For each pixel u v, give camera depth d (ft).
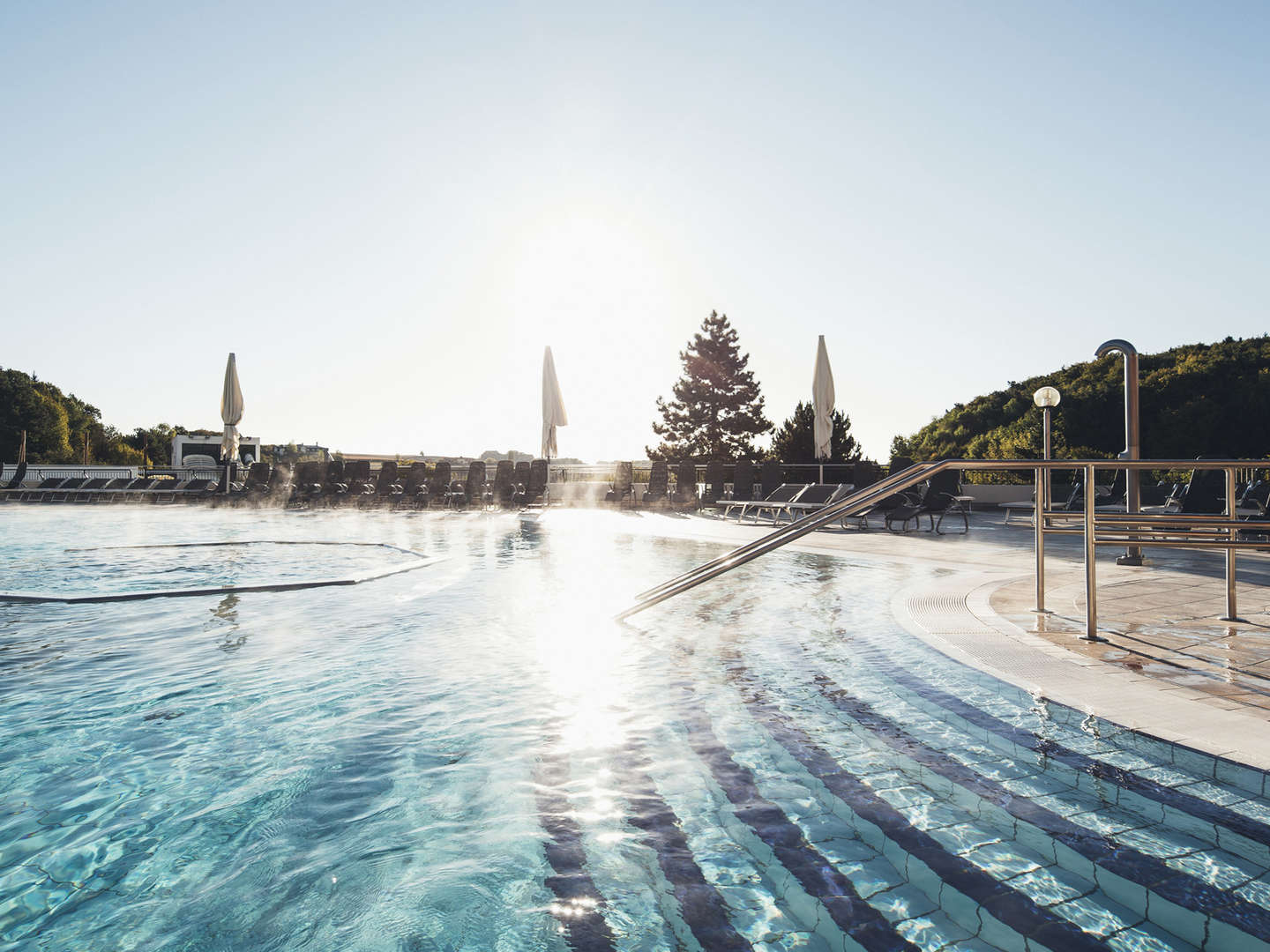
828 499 37.19
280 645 12.01
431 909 4.52
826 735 7.67
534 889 4.75
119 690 9.46
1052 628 12.19
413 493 58.75
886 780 6.44
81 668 10.55
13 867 5.09
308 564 22.90
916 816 5.69
